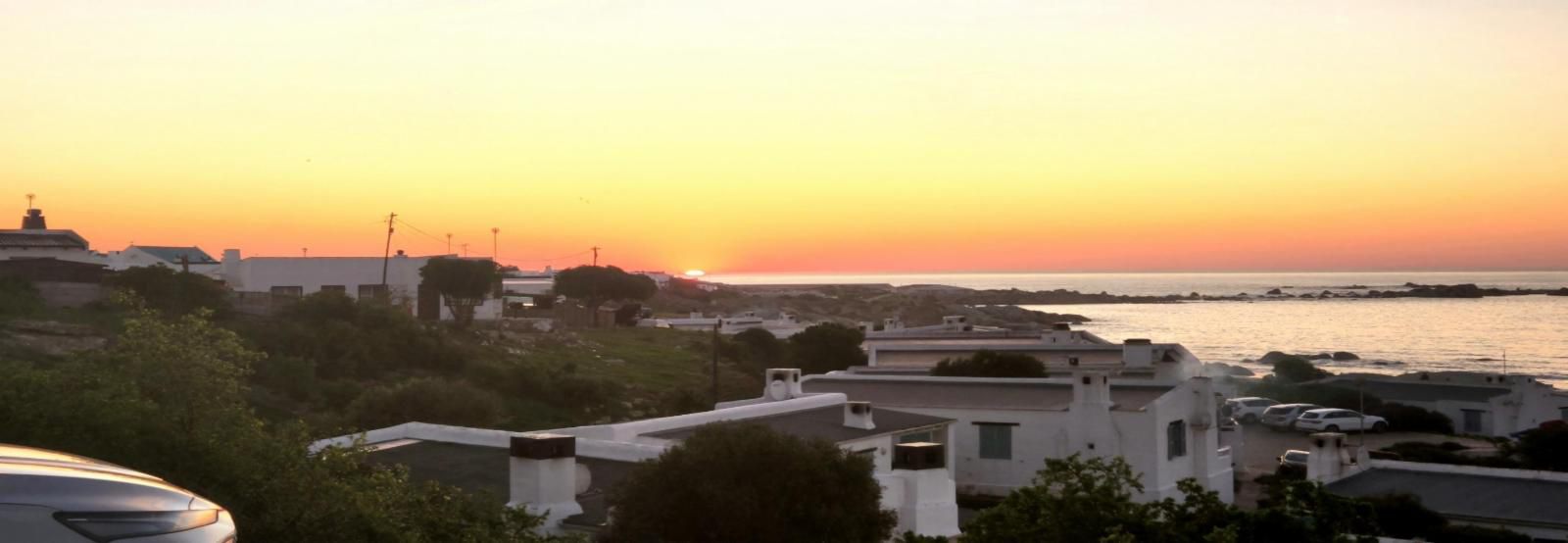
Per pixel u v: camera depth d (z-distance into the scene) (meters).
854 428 35.47
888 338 91.81
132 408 15.03
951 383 47.72
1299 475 50.97
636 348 84.38
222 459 15.00
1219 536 15.05
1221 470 44.78
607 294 119.62
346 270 80.81
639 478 21.55
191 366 17.47
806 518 21.11
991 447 42.97
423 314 82.56
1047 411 42.09
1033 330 100.75
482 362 64.12
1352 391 85.06
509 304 105.44
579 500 24.09
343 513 14.69
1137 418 40.75
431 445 29.72
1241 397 85.94
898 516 25.69
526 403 58.97
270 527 14.16
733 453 21.31
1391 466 38.28
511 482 23.36
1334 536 16.28
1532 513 32.69
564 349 76.88
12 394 14.67
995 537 16.62
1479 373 89.31
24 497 8.31
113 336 50.09
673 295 187.25
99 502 8.59
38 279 62.09
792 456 21.42
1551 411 79.50
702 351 86.44
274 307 63.00
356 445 17.22
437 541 15.99
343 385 53.22
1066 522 16.31
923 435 38.38
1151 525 16.14
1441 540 31.83
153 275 59.94
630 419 59.56
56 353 45.72
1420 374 92.31
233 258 79.88
